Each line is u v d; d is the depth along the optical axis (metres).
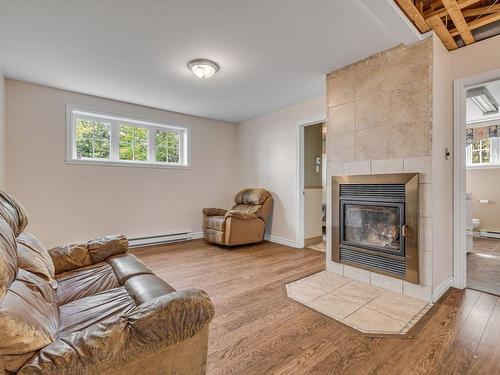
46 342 0.79
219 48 2.53
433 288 2.26
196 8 1.95
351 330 1.84
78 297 1.51
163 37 2.34
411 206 2.33
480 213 5.20
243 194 4.90
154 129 4.56
